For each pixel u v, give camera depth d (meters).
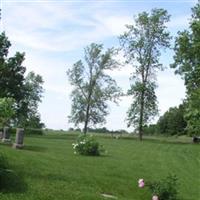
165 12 82.44
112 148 49.16
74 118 90.62
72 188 19.81
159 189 21.16
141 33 83.25
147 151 49.31
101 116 90.62
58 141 53.25
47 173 21.77
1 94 67.62
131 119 82.75
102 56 90.19
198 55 45.12
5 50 68.75
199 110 34.44
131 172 27.14
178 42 47.91
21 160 23.72
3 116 18.61
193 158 45.12
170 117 110.06
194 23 42.53
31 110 93.94
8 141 37.72
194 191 24.80
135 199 20.91
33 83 96.06
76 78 90.69
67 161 27.92
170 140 80.19
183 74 46.56
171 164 36.69
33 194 17.66
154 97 82.69
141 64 82.75
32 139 54.19
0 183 18.06
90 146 35.72
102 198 19.11
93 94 90.06
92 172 24.58
